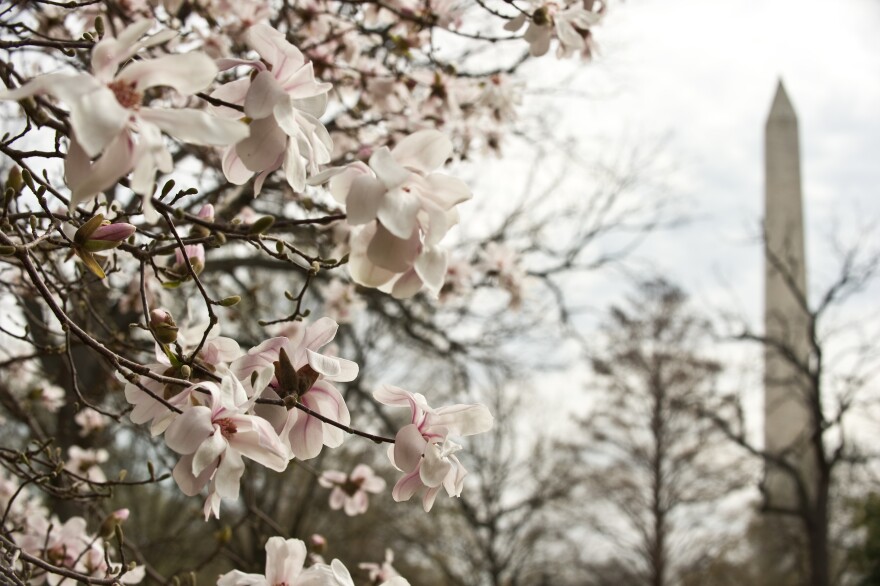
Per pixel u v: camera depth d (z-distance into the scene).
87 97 1.29
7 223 1.98
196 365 1.84
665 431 23.86
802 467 20.33
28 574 2.67
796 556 19.61
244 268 7.59
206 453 1.49
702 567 24.17
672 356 23.80
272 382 1.80
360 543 15.09
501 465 18.14
